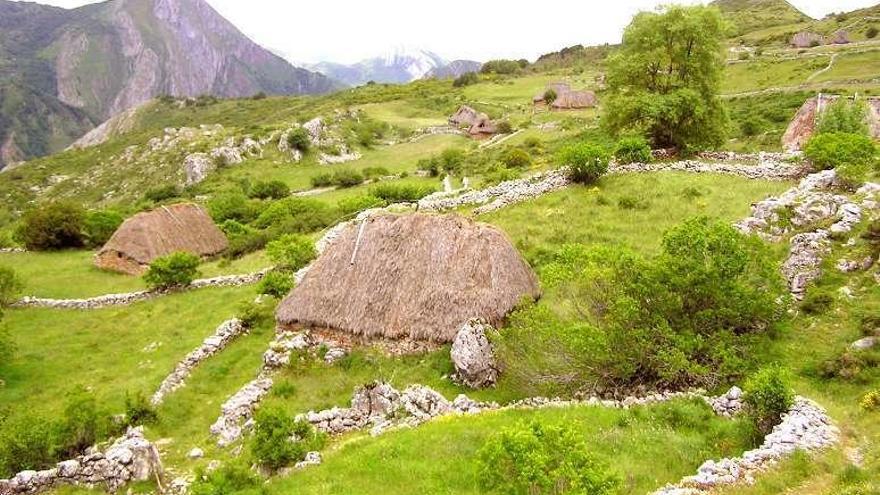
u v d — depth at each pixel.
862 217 22.77
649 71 43.34
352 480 14.05
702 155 40.31
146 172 112.50
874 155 32.25
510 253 23.50
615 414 15.83
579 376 18.03
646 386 17.58
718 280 17.73
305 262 34.12
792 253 22.39
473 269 22.50
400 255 23.58
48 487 16.94
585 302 20.16
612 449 13.90
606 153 37.56
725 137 43.62
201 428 20.52
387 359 22.00
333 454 16.02
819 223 23.75
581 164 36.81
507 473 10.94
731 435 14.23
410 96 150.88
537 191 37.00
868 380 16.05
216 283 36.19
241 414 20.31
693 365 16.38
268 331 27.00
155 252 41.28
